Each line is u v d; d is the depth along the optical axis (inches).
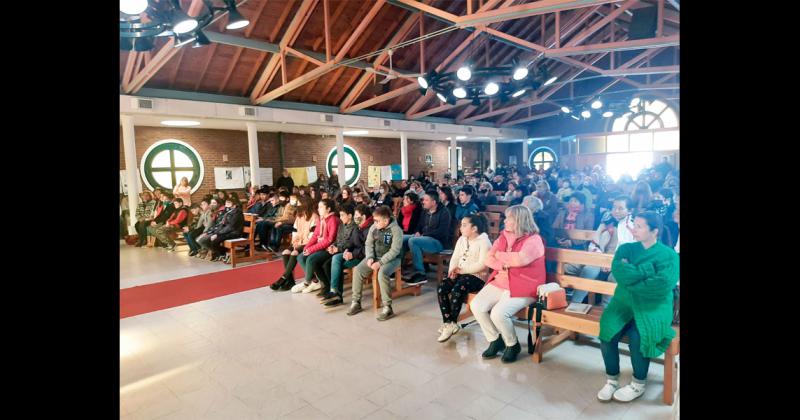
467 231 138.8
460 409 98.5
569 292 148.2
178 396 107.9
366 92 498.6
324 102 474.9
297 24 350.9
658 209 153.8
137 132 423.2
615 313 100.5
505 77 309.1
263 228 279.6
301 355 129.7
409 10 389.1
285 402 104.0
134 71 328.8
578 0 205.2
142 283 217.5
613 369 101.1
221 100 393.7
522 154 858.1
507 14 230.5
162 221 324.8
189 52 345.7
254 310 172.9
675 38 295.0
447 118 633.0
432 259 200.5
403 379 113.3
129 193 350.3
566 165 775.1
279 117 424.2
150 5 162.9
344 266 176.2
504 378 112.0
